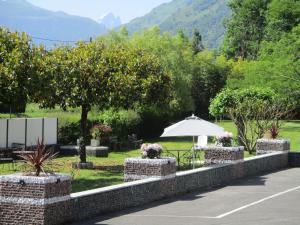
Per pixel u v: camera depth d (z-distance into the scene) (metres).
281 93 48.91
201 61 67.94
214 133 21.73
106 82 25.33
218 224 13.85
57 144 33.78
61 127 36.12
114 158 32.00
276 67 49.97
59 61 24.89
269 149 28.67
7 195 12.84
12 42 21.55
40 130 32.91
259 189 20.30
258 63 51.56
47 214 12.66
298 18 61.38
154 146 18.23
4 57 21.02
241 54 91.94
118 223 13.80
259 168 25.75
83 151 26.67
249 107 33.94
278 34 62.81
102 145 36.09
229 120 68.00
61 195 13.15
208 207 16.36
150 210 15.76
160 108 45.94
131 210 15.72
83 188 20.20
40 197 12.58
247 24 89.75
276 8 61.62
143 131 45.75
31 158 13.27
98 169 26.25
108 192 15.16
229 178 22.56
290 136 47.09
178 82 52.00
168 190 18.05
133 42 52.72
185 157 28.62
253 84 51.03
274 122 33.78
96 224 13.62
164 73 27.78
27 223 12.66
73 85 24.91
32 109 48.28
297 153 28.78
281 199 17.98
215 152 23.25
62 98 24.92
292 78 49.38
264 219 14.55
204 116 68.19
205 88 67.69
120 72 25.48
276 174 25.23
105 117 38.69
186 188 19.19
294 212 15.62
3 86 20.75
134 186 16.33
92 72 25.08
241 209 16.08
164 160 17.83
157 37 54.12
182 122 22.09
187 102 53.56
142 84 26.03
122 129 40.09
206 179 20.56
